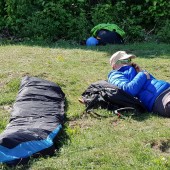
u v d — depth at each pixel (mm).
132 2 12844
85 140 5246
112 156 4828
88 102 6293
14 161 4613
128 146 5051
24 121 5504
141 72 6195
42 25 12047
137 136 5320
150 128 5590
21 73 7832
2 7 12492
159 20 12586
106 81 6477
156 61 9039
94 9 12422
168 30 12031
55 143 5137
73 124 5844
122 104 6086
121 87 6133
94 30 11633
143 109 6109
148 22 12750
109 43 11445
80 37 12016
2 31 12438
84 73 8078
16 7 12234
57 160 4758
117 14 12469
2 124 5855
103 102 6188
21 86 6734
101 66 8703
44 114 5738
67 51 9930
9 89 7211
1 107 6551
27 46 10711
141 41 12156
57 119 5652
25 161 4664
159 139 5219
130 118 5895
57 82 7457
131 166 4629
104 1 12773
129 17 12602
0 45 10992
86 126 5770
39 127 5258
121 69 6355
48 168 4594
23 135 4828
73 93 7059
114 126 5707
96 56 9516
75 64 8742
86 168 4621
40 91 6395
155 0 12516
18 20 12172
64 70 8234
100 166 4664
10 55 9289
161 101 6016
